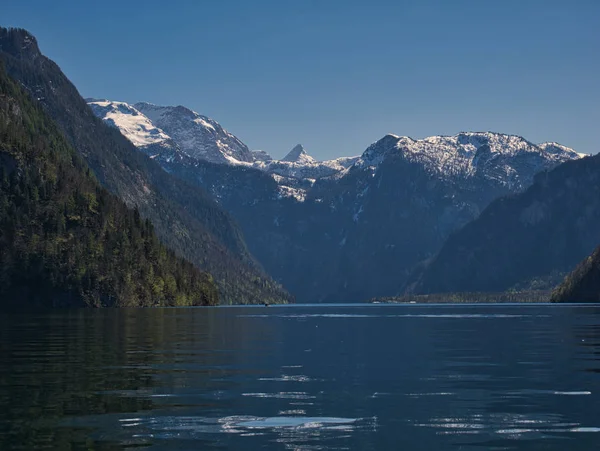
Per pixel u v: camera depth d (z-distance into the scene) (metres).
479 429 38.88
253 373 59.50
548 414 42.47
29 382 52.50
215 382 53.84
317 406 44.75
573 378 56.53
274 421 40.47
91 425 38.88
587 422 40.41
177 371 59.94
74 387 50.50
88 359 68.00
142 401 45.72
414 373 60.03
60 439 35.91
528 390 50.72
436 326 143.50
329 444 35.81
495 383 54.12
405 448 35.12
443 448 35.16
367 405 45.22
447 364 66.62
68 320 156.62
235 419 40.81
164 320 160.75
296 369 62.50
